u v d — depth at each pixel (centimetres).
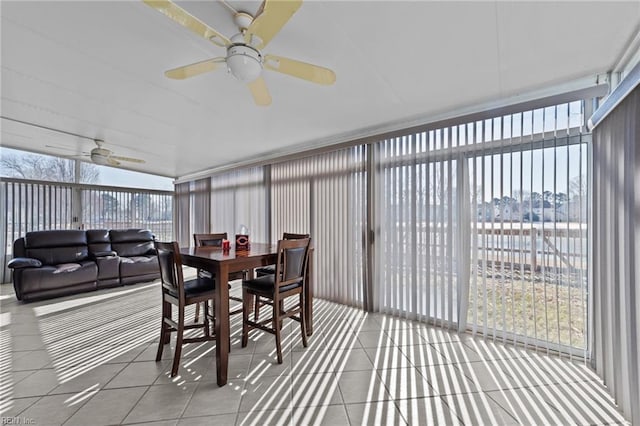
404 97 268
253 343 274
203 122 346
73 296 427
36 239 447
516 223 264
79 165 599
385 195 361
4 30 181
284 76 233
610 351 197
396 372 224
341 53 200
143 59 215
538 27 169
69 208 580
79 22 174
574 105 240
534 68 214
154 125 360
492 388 204
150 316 347
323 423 170
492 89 249
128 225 666
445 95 262
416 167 334
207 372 224
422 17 163
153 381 211
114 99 284
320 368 229
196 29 145
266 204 506
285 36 183
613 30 170
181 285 220
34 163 544
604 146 205
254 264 242
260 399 191
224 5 159
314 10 158
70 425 166
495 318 275
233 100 283
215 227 631
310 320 297
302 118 328
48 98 285
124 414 175
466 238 294
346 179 395
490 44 187
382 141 364
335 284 405
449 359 243
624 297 176
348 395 196
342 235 399
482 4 152
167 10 130
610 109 185
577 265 235
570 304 238
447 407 184
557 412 180
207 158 536
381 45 190
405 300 342
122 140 427
